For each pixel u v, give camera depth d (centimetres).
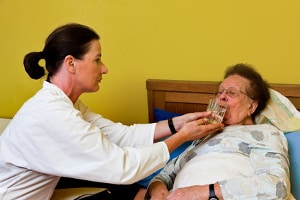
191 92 181
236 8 171
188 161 143
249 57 175
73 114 117
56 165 116
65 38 121
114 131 154
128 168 117
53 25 212
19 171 121
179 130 144
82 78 126
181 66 190
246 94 144
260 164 125
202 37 181
